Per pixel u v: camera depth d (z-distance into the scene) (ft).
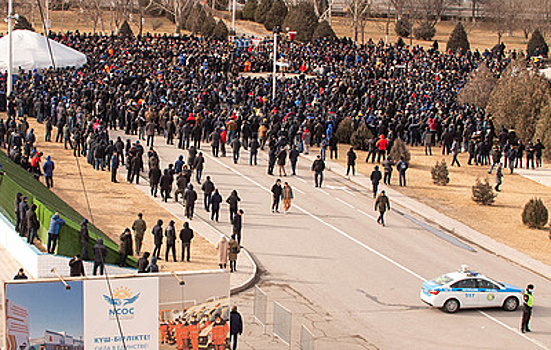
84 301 100.27
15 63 348.79
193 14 619.26
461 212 219.41
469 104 341.82
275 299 148.77
